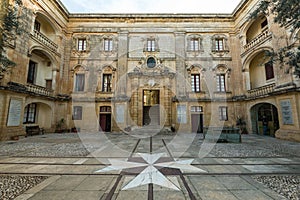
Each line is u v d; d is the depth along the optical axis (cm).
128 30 2259
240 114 2061
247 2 1997
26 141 1316
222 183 479
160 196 400
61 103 2112
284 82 1414
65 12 2236
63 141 1313
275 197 401
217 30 2294
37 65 2038
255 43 1844
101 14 2303
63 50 2217
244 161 716
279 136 1466
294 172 574
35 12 1778
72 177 521
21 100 1552
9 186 459
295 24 710
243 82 2059
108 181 488
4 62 995
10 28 1004
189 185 462
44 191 427
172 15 2300
